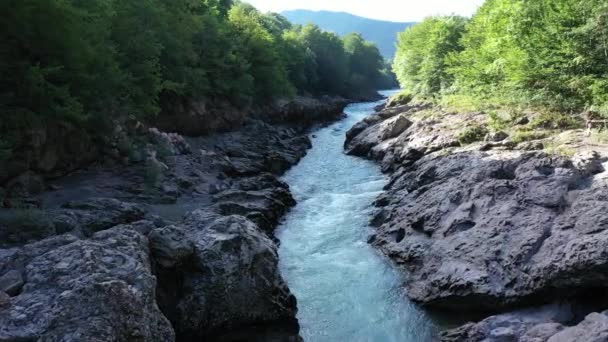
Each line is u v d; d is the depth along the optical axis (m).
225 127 50.94
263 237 17.64
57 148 24.78
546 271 15.07
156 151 31.94
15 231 16.16
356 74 130.88
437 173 25.80
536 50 33.62
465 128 33.31
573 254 14.76
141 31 34.66
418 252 19.70
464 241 18.23
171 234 15.65
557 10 33.69
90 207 19.78
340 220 26.19
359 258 21.11
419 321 16.30
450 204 20.97
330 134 61.38
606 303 14.74
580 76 31.22
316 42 111.75
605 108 27.05
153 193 25.12
